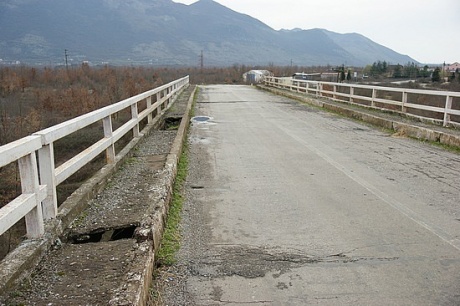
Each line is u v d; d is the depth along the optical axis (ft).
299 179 21.61
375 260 12.59
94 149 17.54
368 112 46.55
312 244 13.74
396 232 14.67
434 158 26.78
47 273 10.56
